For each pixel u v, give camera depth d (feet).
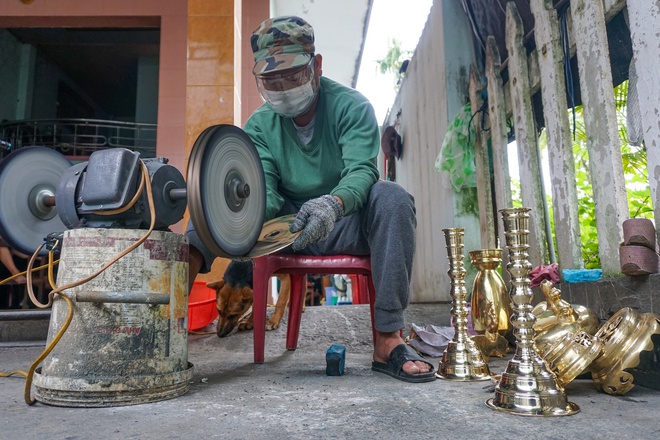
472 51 12.94
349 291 29.73
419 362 5.20
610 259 6.29
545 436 3.11
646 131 5.50
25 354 8.05
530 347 4.00
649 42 5.44
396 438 3.09
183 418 3.65
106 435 3.22
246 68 17.78
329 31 22.79
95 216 4.55
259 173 5.19
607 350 4.48
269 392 4.62
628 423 3.41
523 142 9.13
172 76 17.30
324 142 6.37
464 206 12.39
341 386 4.88
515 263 4.16
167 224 4.81
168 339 4.46
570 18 7.78
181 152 17.03
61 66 35.27
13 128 24.06
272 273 6.84
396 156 22.11
